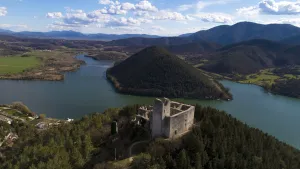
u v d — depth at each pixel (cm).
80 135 11469
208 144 9962
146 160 8931
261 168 9362
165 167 8719
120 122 13162
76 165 9575
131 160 9694
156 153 9419
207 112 13712
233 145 10250
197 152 9219
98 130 12294
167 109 11056
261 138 11675
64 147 10519
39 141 11281
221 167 9106
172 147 9844
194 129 10975
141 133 11712
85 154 10156
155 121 10938
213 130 10800
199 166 8750
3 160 10900
